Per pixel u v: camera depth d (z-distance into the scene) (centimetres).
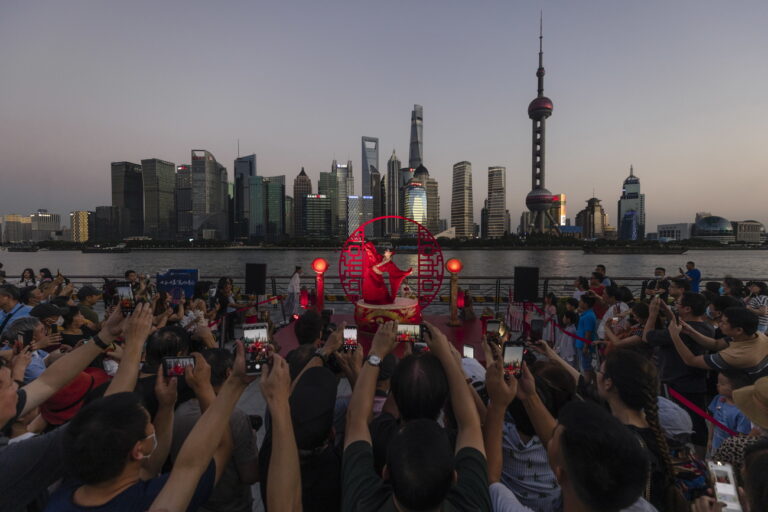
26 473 180
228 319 971
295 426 201
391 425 211
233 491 242
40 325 424
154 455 194
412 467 125
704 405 442
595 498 121
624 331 574
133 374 200
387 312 905
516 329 989
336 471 210
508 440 221
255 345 184
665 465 194
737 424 361
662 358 469
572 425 135
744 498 151
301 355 313
